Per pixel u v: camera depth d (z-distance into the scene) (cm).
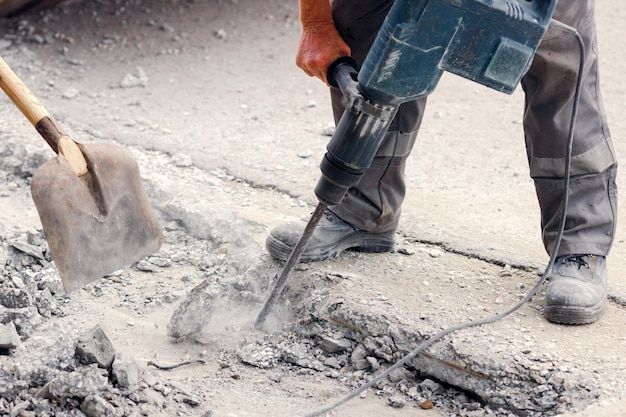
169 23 713
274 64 650
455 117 567
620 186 464
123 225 294
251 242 381
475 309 326
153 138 514
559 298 314
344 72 296
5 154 467
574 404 277
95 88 602
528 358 293
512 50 264
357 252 370
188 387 297
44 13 716
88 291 359
